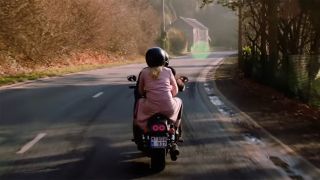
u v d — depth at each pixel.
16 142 14.61
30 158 12.71
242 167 11.91
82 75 43.53
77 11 65.19
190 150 13.70
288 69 26.66
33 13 48.31
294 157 12.84
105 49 78.81
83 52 68.81
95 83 35.03
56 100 24.50
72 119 18.75
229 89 30.75
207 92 28.88
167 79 11.65
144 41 101.69
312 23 29.39
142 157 12.87
